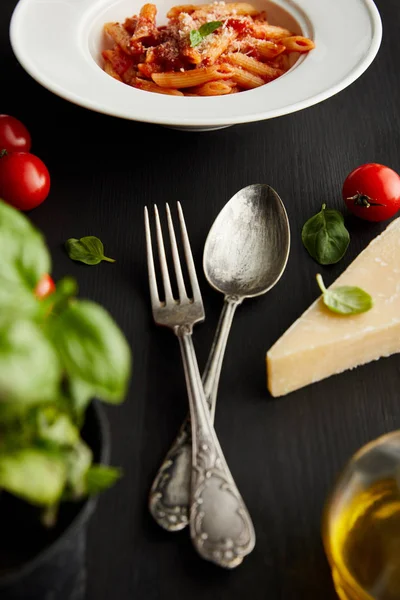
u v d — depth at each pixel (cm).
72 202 66
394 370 57
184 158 70
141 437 54
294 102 66
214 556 49
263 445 54
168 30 74
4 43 80
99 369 41
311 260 63
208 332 59
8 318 39
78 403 43
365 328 56
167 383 57
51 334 41
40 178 65
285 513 52
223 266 61
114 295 61
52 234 64
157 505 51
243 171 69
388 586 47
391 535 49
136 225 65
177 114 65
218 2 77
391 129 72
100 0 74
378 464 49
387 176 63
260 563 51
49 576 45
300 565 51
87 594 50
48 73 68
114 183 68
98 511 52
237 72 73
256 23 76
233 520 50
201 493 51
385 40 80
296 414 56
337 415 56
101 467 45
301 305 60
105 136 71
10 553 45
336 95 75
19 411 40
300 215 65
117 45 75
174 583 50
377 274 59
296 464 54
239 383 57
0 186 64
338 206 66
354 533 49
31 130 72
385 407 56
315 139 71
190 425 54
